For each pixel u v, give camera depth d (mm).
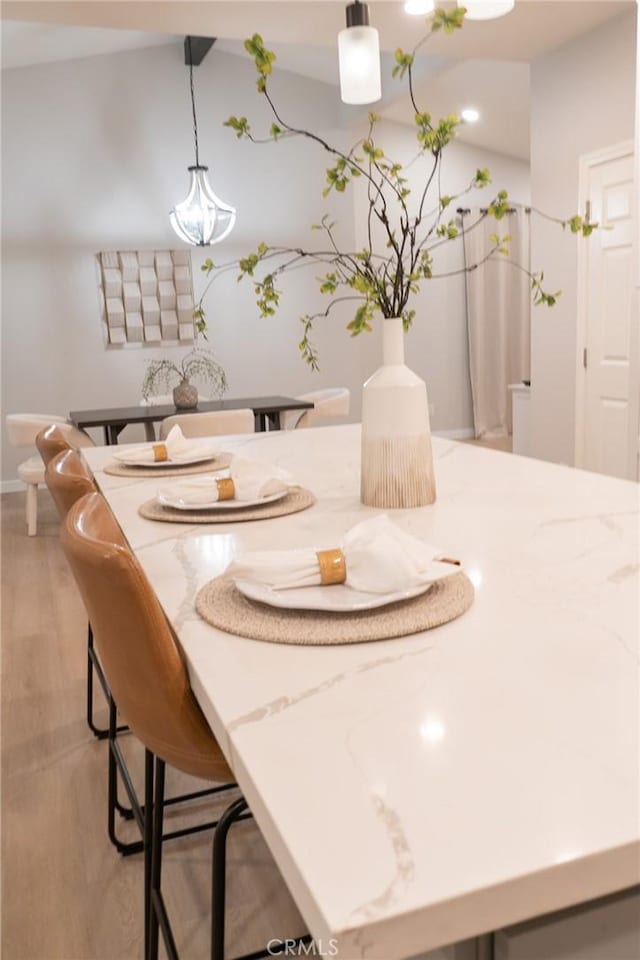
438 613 899
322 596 933
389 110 6715
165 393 6863
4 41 5434
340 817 535
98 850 1861
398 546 947
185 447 2133
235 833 1916
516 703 691
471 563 1120
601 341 4461
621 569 1063
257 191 7023
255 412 5152
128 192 6641
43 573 4230
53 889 1727
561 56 4508
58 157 6426
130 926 1604
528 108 6406
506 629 863
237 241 7008
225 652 841
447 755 609
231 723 677
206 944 1536
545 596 968
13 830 1948
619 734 632
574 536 1242
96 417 4844
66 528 1001
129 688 967
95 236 6590
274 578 964
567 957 562
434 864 483
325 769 597
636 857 502
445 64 5348
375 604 891
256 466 1596
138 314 6711
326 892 462
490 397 7988
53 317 6539
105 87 6492
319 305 7312
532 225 4891
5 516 5688
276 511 1489
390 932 447
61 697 2711
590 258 4480
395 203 7438
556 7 3949
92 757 2297
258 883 1721
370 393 1487
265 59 1272
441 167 7488
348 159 1341
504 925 477
